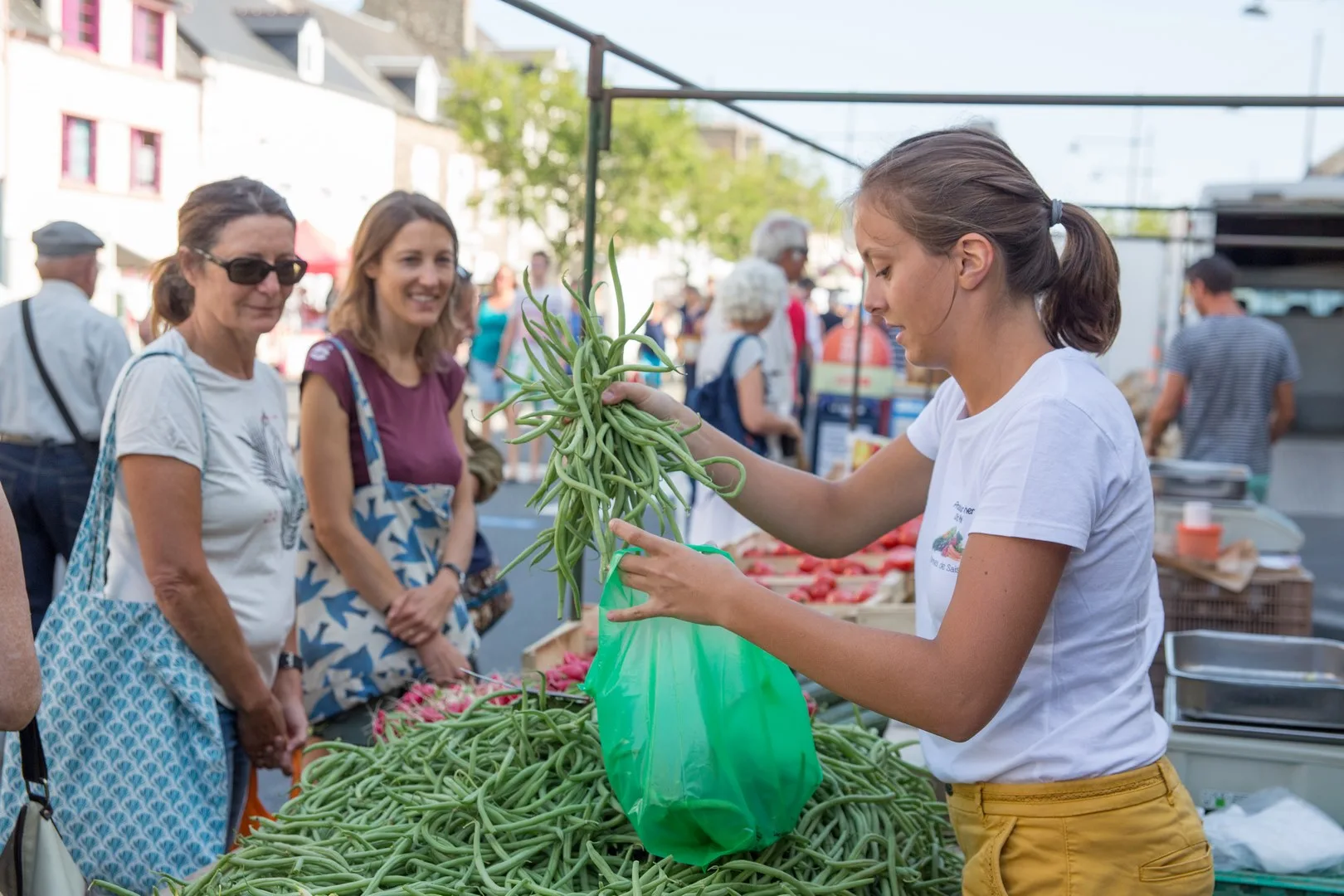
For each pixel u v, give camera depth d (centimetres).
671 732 197
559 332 209
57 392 495
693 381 566
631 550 186
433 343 342
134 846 254
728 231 4856
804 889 200
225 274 274
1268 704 277
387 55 4719
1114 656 178
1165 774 184
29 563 507
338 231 3906
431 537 343
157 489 261
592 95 358
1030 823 179
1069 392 172
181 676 264
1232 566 473
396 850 209
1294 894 236
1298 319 1523
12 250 2683
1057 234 181
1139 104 332
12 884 196
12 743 252
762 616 173
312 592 325
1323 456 1495
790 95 360
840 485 225
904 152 179
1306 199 1293
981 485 178
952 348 180
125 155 2984
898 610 411
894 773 247
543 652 335
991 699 169
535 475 1313
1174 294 1488
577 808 215
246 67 3400
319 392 319
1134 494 176
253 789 314
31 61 2689
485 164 3688
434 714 270
